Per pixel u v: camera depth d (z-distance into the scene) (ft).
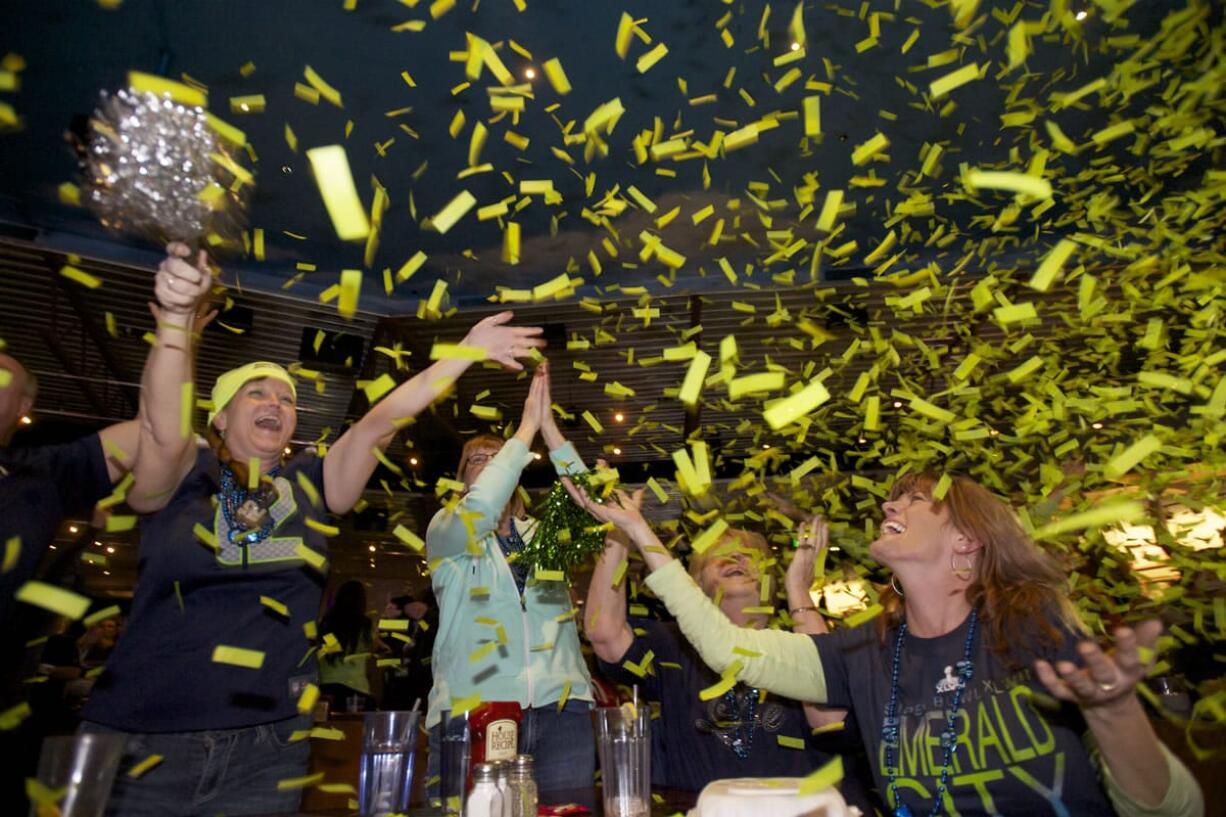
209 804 4.98
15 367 5.66
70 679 17.17
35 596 2.89
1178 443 8.61
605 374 26.94
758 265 18.56
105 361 27.53
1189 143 8.87
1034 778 4.09
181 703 5.06
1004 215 8.82
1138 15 11.81
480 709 4.39
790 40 13.26
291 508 5.85
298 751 5.38
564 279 5.71
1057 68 12.78
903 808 4.47
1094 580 9.09
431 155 15.67
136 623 5.32
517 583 7.60
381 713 4.23
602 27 13.30
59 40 13.33
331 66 13.94
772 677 5.17
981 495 4.83
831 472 9.39
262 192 16.28
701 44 13.52
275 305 21.89
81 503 5.74
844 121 14.64
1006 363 16.06
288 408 6.21
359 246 18.31
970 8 6.25
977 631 4.61
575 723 7.38
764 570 7.55
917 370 16.17
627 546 7.33
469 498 7.03
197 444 5.92
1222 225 9.65
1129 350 11.67
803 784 2.84
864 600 9.37
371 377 26.05
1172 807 3.58
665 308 21.29
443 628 7.48
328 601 20.84
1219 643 8.20
